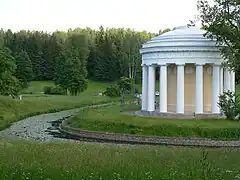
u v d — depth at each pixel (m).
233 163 24.27
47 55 164.12
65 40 188.12
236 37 55.03
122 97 104.88
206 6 57.69
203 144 46.81
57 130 59.88
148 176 18.25
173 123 51.53
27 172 19.17
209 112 62.56
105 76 167.62
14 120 70.56
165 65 61.69
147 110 65.50
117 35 190.50
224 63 57.50
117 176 18.30
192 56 60.12
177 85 60.84
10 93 49.22
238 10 55.81
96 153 27.73
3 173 18.62
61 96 116.25
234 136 47.88
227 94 57.34
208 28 57.09
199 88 60.31
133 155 27.00
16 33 190.62
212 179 17.95
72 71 120.75
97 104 107.88
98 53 171.25
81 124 56.50
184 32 62.03
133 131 50.56
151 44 63.28
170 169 20.30
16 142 38.34
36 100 95.69
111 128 52.75
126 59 167.00
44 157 24.80
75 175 18.61
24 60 138.38
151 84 64.31
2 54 48.84
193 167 21.36
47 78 164.25
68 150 29.41
